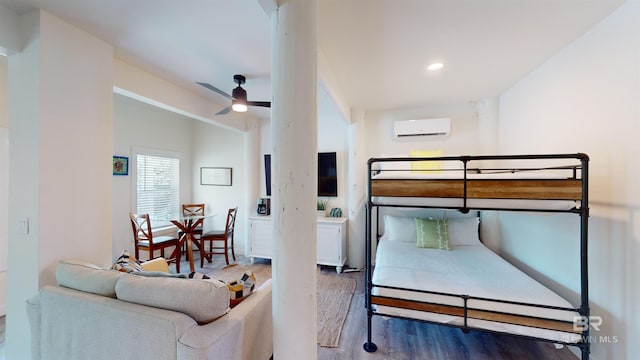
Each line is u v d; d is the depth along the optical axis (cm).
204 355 117
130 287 140
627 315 170
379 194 207
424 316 198
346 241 418
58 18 182
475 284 207
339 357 204
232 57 241
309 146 136
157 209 460
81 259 194
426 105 386
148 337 125
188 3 167
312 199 138
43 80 174
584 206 166
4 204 259
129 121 416
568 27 193
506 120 326
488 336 230
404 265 253
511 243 315
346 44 215
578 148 210
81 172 195
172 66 260
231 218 471
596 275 193
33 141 173
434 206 196
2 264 255
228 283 167
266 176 471
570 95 218
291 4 133
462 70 267
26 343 176
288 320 136
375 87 313
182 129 505
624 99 171
